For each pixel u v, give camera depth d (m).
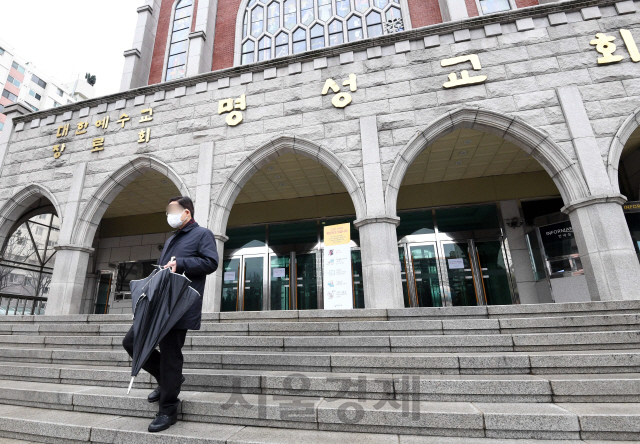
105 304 13.09
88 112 9.98
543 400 2.59
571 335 3.56
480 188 10.93
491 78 7.47
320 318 5.11
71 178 9.38
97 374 3.54
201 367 3.66
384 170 7.39
